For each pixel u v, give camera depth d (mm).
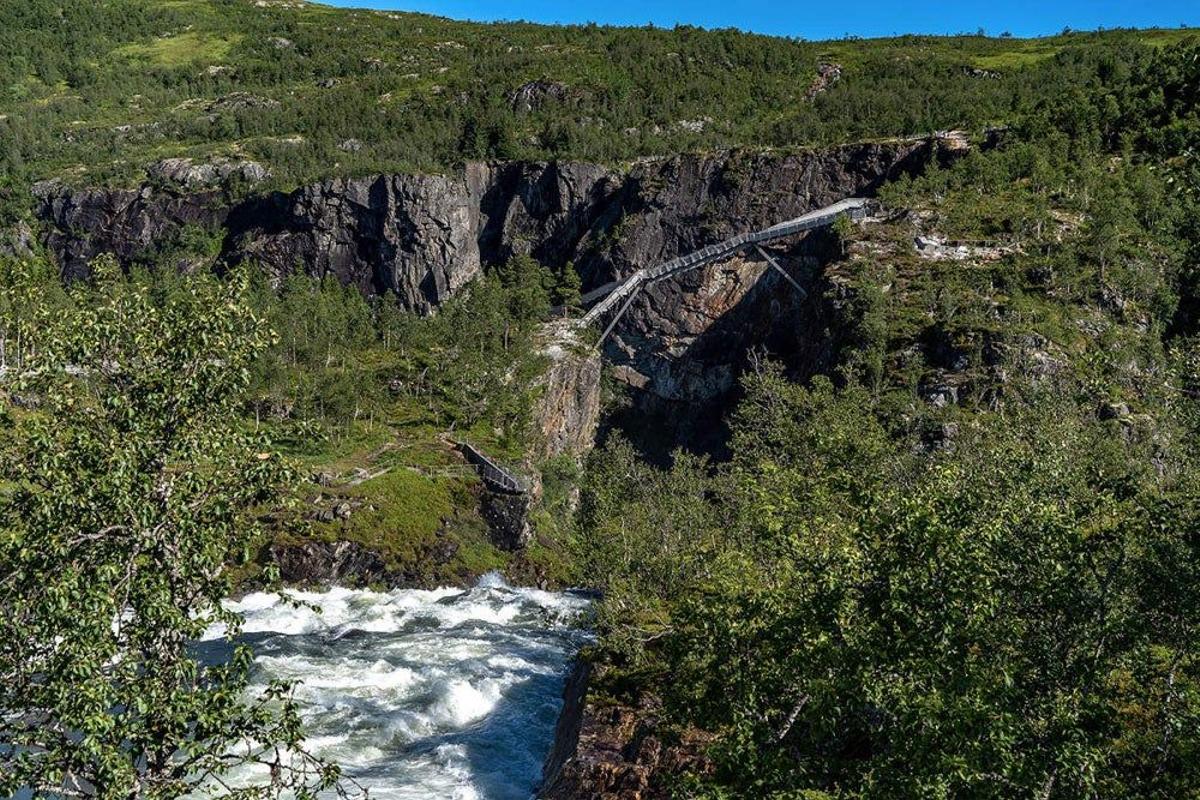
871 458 38719
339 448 102812
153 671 17250
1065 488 26922
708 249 159625
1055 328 107562
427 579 87812
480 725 46875
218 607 18828
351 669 54156
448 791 38844
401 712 47469
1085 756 16859
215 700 17516
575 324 156625
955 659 18359
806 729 21734
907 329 115812
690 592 33875
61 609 15578
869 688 18109
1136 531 20125
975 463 38094
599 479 105875
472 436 116062
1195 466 29750
